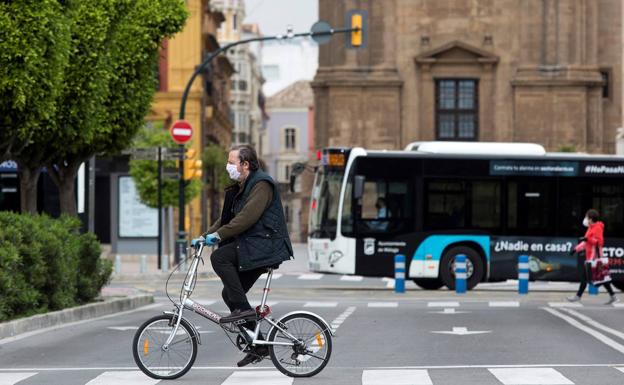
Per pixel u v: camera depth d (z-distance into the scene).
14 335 41.50
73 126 61.69
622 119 145.75
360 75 157.25
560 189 75.44
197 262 28.88
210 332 42.59
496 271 75.19
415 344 38.25
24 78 50.25
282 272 106.31
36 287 46.38
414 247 75.06
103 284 54.94
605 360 33.16
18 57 50.22
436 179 75.31
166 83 151.12
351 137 156.62
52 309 47.97
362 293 74.19
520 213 75.31
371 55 157.75
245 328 28.84
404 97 158.25
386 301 65.25
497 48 158.12
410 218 75.19
